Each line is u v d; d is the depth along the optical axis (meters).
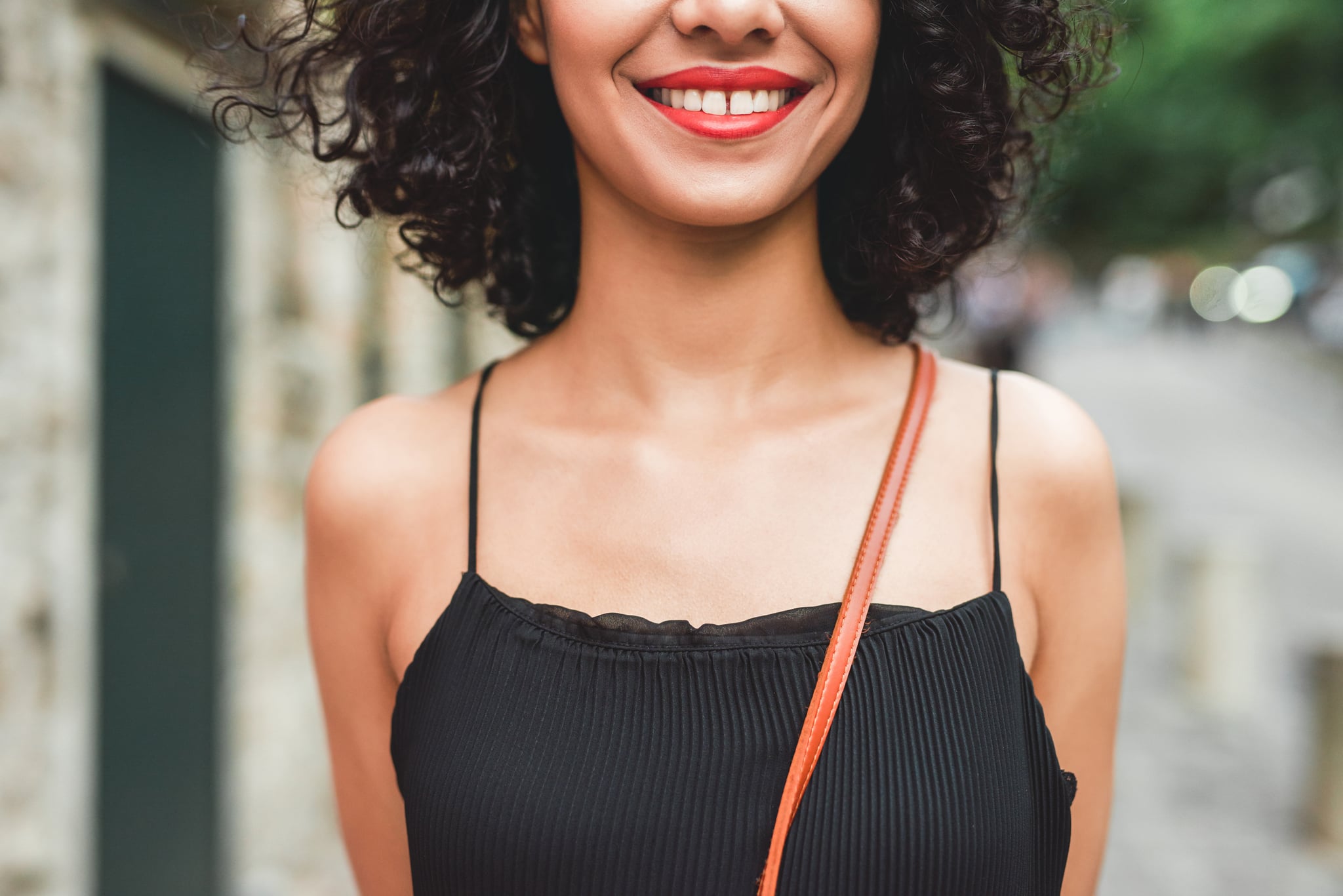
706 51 1.09
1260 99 11.79
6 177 2.39
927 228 1.33
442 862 1.12
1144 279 38.34
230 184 3.37
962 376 1.28
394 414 1.36
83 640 2.60
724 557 1.16
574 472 1.24
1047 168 1.64
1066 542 1.22
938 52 1.27
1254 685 6.08
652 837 1.06
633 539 1.18
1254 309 33.62
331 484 1.33
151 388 2.97
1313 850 4.26
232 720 3.38
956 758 1.07
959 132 1.27
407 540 1.29
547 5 1.17
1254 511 10.56
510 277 1.53
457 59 1.34
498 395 1.33
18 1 2.43
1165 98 12.43
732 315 1.23
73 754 2.56
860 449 1.21
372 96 1.39
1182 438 15.26
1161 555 8.65
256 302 3.54
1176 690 6.00
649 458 1.22
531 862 1.07
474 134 1.38
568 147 1.48
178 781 3.09
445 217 1.43
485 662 1.15
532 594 1.19
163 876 3.01
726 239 1.21
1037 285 12.40
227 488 3.36
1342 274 25.84
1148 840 4.34
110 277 2.80
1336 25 10.59
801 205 1.23
